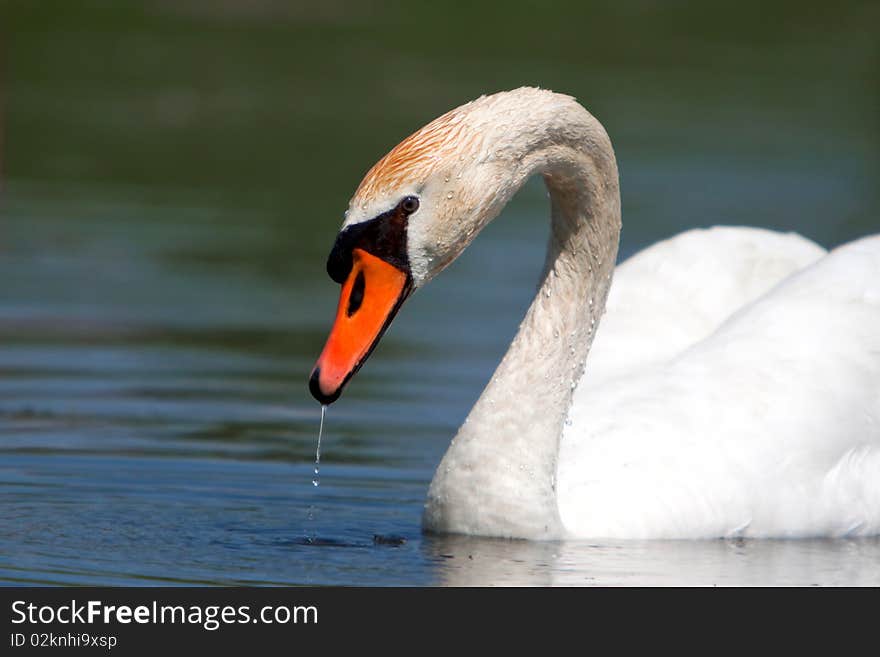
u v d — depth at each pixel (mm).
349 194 25953
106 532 11008
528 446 10945
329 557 10453
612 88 33844
